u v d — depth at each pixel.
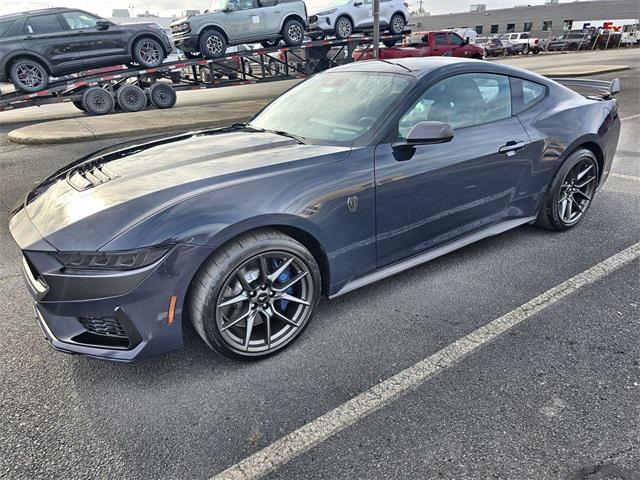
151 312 2.10
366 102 2.93
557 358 2.39
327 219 2.48
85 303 2.04
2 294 3.24
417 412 2.08
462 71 3.13
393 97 2.85
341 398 2.19
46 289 2.09
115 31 11.61
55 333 2.19
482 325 2.70
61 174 2.76
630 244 3.66
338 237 2.56
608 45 38.72
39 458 1.90
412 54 16.64
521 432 1.95
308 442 1.94
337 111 3.01
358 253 2.71
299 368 2.41
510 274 3.28
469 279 3.23
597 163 3.99
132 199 2.15
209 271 2.17
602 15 54.50
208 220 2.12
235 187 2.25
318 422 2.04
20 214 2.44
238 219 2.17
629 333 2.57
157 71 12.39
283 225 2.34
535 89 3.60
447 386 2.23
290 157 2.52
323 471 1.80
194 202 2.14
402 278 3.28
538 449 1.86
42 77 10.99
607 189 5.03
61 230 2.09
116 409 2.16
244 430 2.02
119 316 2.06
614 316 2.73
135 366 2.45
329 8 14.77
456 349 2.50
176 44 13.18
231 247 2.22
